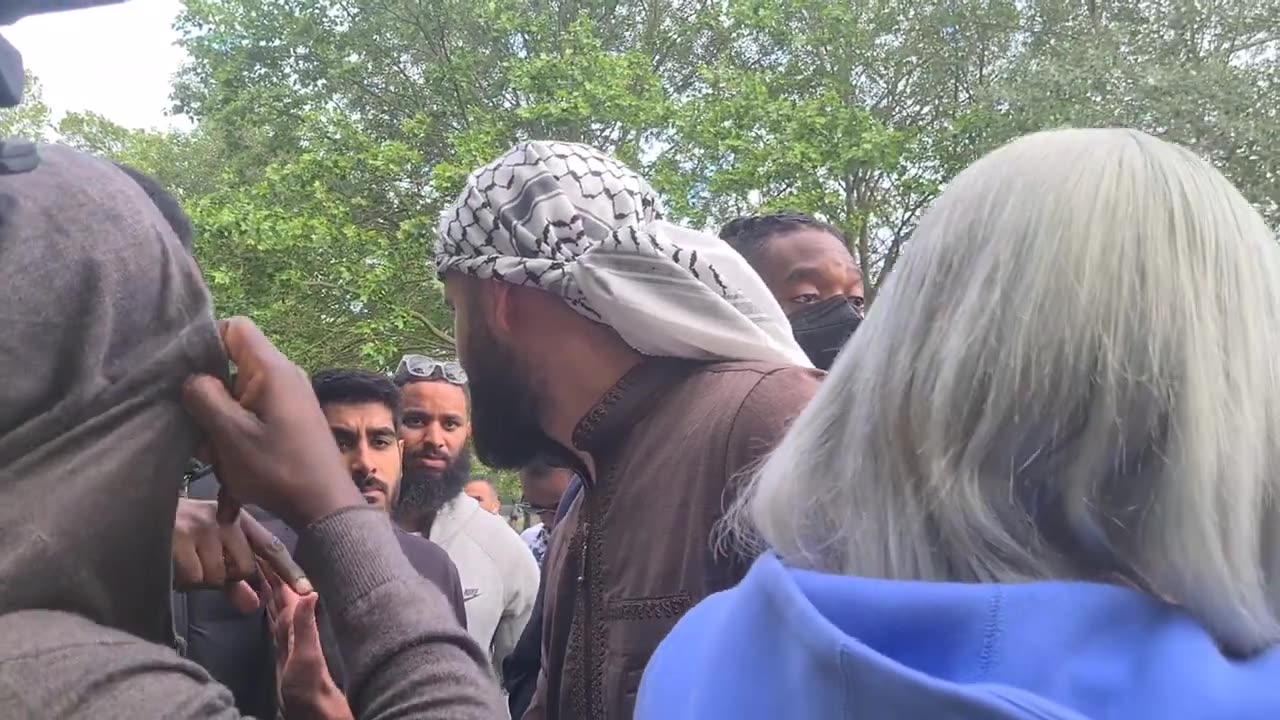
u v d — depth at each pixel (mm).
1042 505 882
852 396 1003
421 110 13023
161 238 990
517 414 1672
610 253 1545
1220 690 750
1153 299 848
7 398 861
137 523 923
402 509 3580
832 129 11125
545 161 1621
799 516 1011
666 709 961
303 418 1040
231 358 1076
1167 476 828
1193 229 869
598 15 13484
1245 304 857
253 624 1852
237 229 10336
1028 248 884
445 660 955
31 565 847
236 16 13500
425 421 3660
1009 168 936
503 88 12703
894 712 771
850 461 969
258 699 1847
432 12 13039
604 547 1569
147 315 959
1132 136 935
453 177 10891
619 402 1572
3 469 864
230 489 1038
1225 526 816
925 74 13336
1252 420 834
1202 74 9289
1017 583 853
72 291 902
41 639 830
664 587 1468
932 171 11672
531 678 2182
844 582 875
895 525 915
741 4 12203
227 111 13164
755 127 11211
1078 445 860
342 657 988
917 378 918
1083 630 803
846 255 2740
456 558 3494
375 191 12195
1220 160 8992
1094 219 872
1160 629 802
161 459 951
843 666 793
